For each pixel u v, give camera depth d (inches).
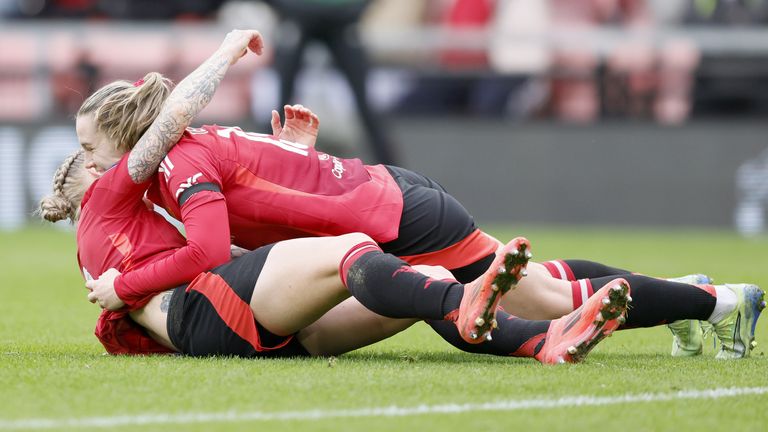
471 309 470.0
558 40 1985.7
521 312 574.9
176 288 539.2
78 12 2021.4
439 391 450.3
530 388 456.8
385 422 399.9
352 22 1652.3
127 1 2010.3
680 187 1989.4
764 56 1974.7
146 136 540.4
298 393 445.4
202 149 540.1
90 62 1921.8
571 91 2005.4
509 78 2001.7
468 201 1993.1
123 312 549.3
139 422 397.7
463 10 2047.2
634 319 551.5
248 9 2001.7
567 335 513.3
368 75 1702.8
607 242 1694.1
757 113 1996.8
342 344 552.4
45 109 1930.4
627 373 497.0
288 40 1663.4
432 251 563.5
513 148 1988.2
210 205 528.7
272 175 549.3
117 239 548.7
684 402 437.1
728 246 1658.5
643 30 2038.6
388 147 1731.1
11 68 1921.8
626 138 1987.0
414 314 494.6
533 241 1680.6
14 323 774.5
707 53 1982.0
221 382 465.7
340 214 548.1
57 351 597.0
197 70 557.3
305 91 1813.5
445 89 2010.3
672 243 1704.0
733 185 1985.7
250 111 1911.9
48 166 1918.1
